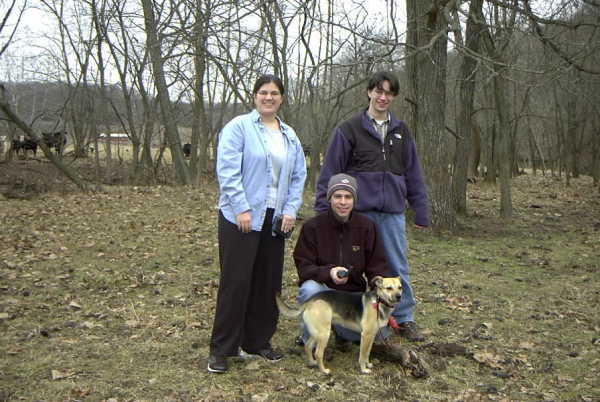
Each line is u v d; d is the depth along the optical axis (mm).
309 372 3652
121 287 5660
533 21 8148
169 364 3742
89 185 13969
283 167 3643
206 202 11391
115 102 24906
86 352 3932
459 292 5723
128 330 4422
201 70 15492
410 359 3662
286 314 3693
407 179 4320
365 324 3578
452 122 21172
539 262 7262
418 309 5105
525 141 34062
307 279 3889
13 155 23891
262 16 9016
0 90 13391
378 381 3533
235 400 3238
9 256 6734
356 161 4137
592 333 4539
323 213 3980
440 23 8297
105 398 3234
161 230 8516
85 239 7824
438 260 7215
